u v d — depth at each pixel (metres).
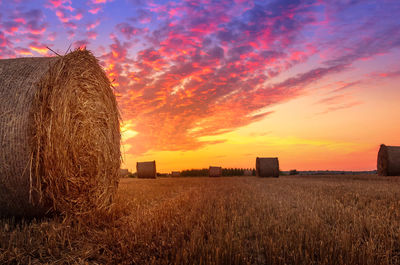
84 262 3.18
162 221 4.54
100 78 6.07
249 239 3.89
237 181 15.84
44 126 4.44
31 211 4.65
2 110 4.38
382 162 17.05
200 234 3.69
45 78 4.59
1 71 4.68
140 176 20.42
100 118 5.92
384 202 6.87
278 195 8.45
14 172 4.36
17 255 3.19
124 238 3.68
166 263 2.84
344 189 10.00
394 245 3.56
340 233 3.90
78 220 4.70
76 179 4.91
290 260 3.04
